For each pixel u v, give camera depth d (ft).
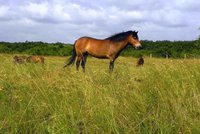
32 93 16.96
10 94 17.28
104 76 20.21
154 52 124.16
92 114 14.48
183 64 21.99
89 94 15.90
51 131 13.76
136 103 15.85
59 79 18.65
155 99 16.37
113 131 13.58
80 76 18.81
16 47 142.82
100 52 53.06
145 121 14.25
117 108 15.11
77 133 13.75
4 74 20.10
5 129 14.23
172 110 15.10
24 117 15.15
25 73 20.15
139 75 20.49
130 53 130.62
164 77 19.08
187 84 18.21
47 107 15.57
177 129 13.88
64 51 141.28
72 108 15.15
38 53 141.90
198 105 15.37
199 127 13.74
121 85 18.03
